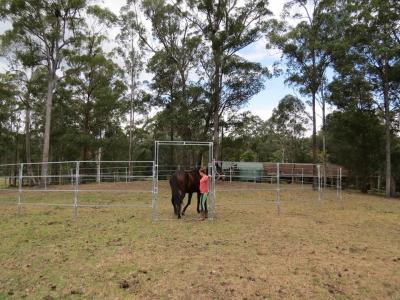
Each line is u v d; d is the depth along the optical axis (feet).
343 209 53.52
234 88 93.97
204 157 122.21
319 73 88.89
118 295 18.28
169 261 23.40
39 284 19.70
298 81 89.45
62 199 59.41
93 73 116.16
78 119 125.29
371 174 107.86
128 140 135.54
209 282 19.83
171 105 95.81
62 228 34.22
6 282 19.97
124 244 27.89
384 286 20.22
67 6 83.05
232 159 168.14
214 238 30.17
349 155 104.27
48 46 86.48
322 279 20.79
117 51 112.27
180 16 95.09
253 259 24.16
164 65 94.89
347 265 23.44
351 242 30.04
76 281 20.04
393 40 84.43
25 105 121.49
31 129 141.90
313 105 90.68
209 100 94.63
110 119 128.67
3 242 28.53
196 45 95.04
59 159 153.69
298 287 19.52
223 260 23.79
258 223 37.96
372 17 81.30
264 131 193.88
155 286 19.30
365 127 95.76
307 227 36.40
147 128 143.13
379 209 55.57
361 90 90.53
